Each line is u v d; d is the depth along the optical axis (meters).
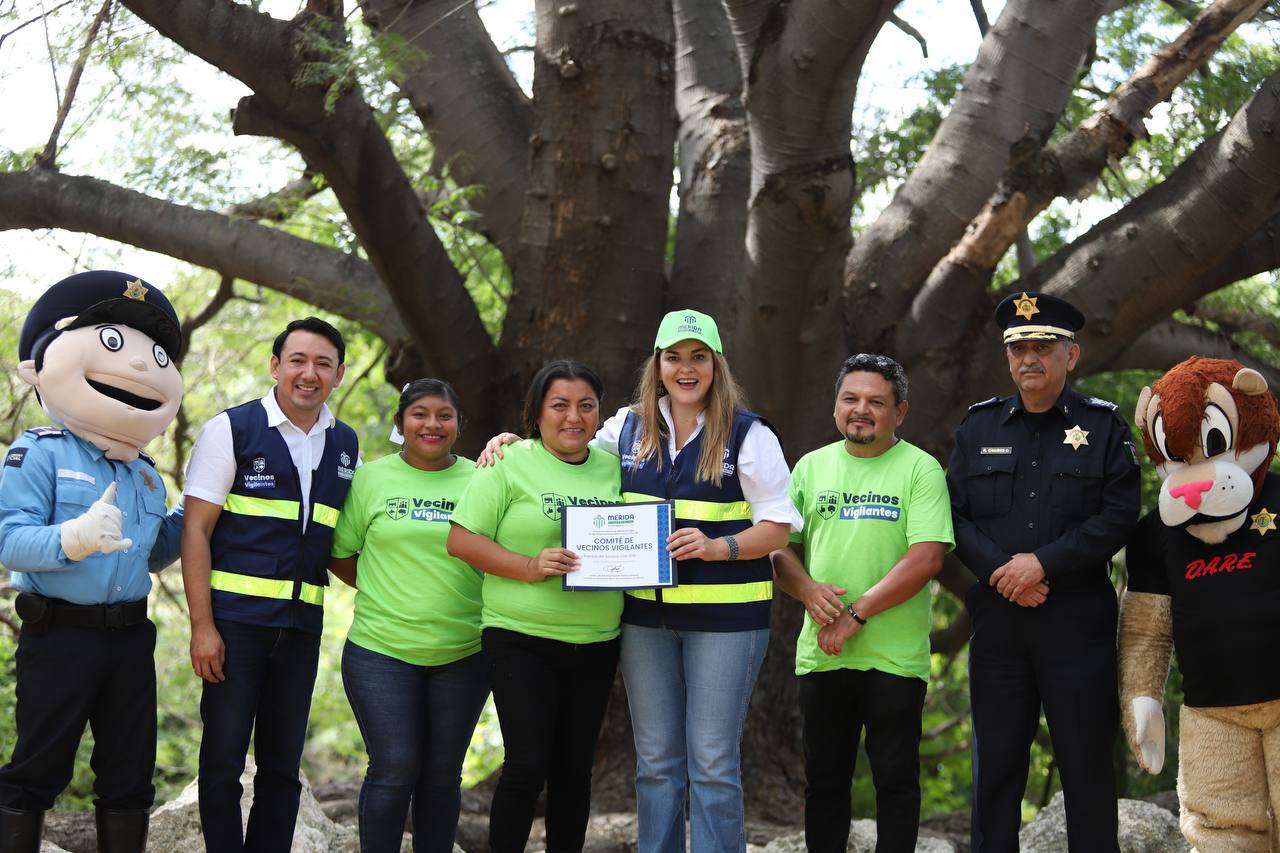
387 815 4.57
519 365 7.82
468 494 4.54
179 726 12.74
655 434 4.56
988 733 4.52
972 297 7.82
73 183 7.93
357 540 4.83
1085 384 10.90
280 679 4.60
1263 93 6.38
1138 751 4.44
